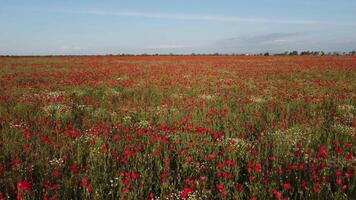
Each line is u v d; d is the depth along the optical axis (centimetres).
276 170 583
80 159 649
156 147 709
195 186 527
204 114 1069
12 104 1205
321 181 555
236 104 1308
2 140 742
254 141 786
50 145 704
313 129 885
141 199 495
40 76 2439
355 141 783
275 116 1080
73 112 1109
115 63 4756
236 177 562
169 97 1473
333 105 1300
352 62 4591
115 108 1218
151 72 2938
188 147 701
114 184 543
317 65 3975
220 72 2983
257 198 505
